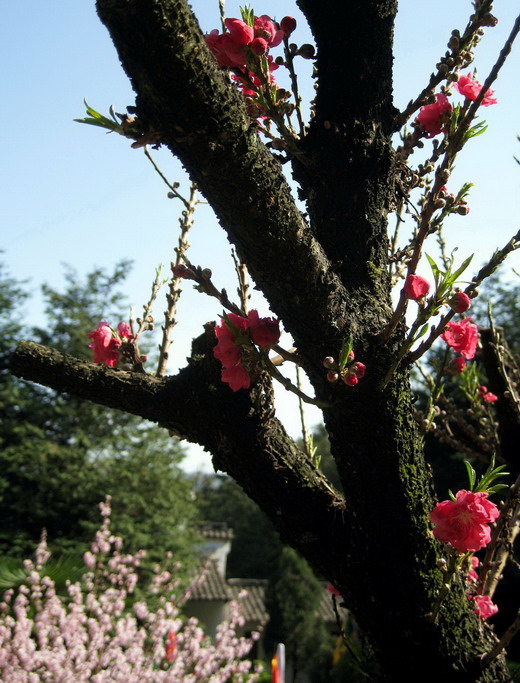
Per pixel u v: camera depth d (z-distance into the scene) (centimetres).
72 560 248
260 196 47
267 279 50
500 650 54
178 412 60
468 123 53
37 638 208
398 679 56
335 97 59
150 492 720
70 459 707
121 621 215
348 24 58
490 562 65
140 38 41
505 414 90
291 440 61
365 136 58
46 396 760
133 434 756
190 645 237
